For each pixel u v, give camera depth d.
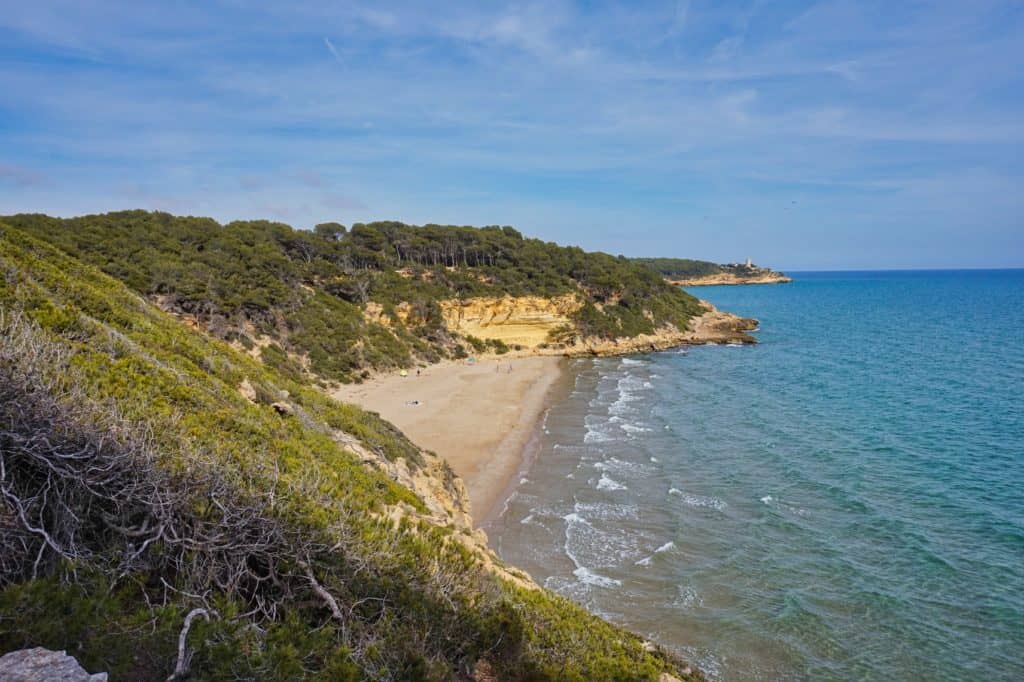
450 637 7.73
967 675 15.09
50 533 5.55
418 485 19.39
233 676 5.11
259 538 6.84
